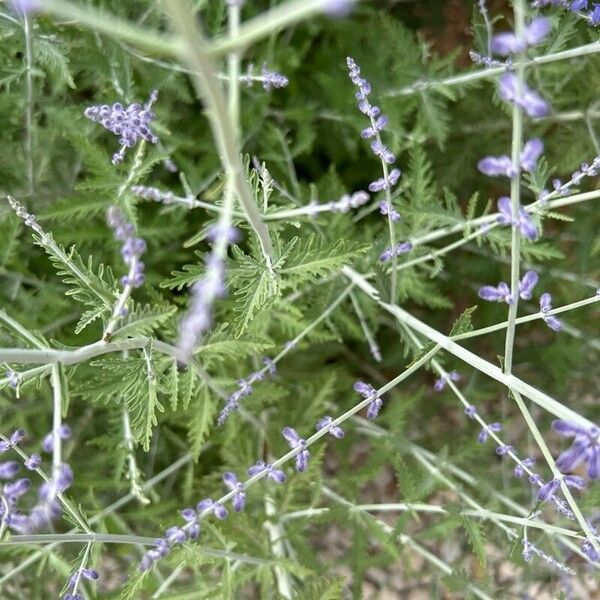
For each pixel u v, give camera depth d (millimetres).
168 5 160
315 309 429
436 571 505
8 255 424
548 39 365
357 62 485
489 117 494
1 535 233
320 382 488
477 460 520
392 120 457
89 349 274
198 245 504
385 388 304
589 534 260
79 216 387
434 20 538
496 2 524
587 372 530
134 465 384
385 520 576
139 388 312
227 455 448
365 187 559
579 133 443
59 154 470
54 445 233
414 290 414
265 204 309
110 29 172
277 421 460
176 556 356
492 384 542
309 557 414
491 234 361
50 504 219
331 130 520
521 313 522
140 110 302
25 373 272
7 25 374
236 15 210
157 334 427
